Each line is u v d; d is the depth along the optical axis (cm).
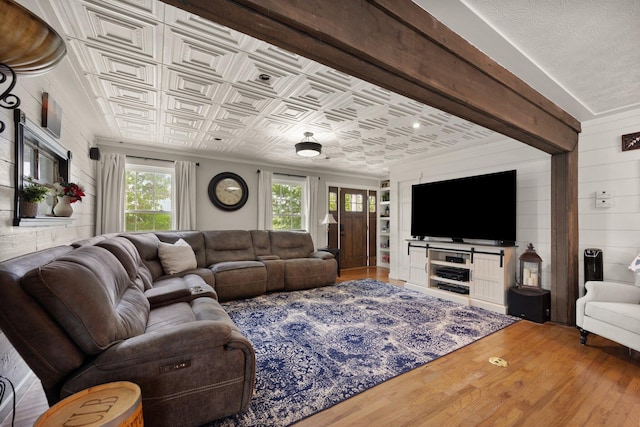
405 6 140
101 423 90
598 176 297
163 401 127
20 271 115
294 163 570
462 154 447
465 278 393
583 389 183
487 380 193
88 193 362
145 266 309
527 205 368
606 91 242
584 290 302
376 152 472
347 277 566
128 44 187
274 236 504
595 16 155
